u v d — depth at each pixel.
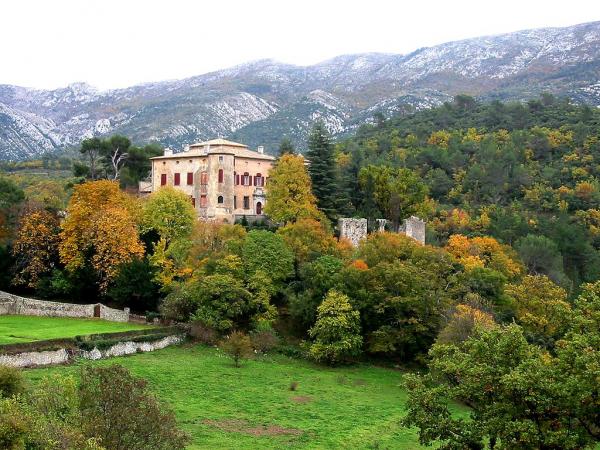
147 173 136.12
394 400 64.94
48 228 89.56
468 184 169.25
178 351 73.94
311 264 86.19
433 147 191.75
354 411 59.16
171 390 58.84
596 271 121.31
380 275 83.12
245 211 114.19
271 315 81.81
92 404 30.16
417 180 121.19
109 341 66.88
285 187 102.12
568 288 109.19
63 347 61.62
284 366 74.62
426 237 122.94
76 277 85.38
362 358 81.69
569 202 155.25
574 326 36.66
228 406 56.59
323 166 109.69
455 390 36.69
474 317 71.44
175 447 30.28
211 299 79.50
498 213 146.88
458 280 87.25
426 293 80.19
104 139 138.62
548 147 187.62
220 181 109.31
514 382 32.88
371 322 82.31
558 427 33.69
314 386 67.31
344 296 79.12
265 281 82.12
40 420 27.36
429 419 36.78
